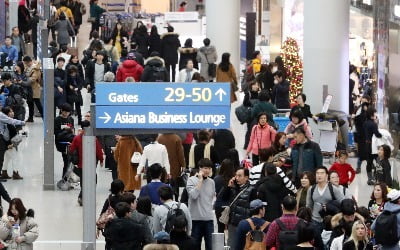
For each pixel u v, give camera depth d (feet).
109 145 99.91
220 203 75.61
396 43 120.57
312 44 121.80
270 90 131.75
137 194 97.04
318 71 121.70
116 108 59.21
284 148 89.04
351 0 158.10
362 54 156.46
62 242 82.74
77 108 128.36
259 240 66.69
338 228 67.31
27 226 71.15
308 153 84.53
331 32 121.49
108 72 124.67
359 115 106.22
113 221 65.57
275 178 75.31
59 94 126.52
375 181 91.25
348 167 85.66
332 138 112.16
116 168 99.40
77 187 102.53
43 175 107.55
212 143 96.53
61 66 127.65
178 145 88.84
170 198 70.44
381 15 125.70
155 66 120.16
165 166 86.84
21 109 121.70
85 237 62.39
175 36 153.99
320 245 65.46
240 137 124.26
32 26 163.02
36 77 132.77
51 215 92.38
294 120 95.55
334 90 122.21
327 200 74.38
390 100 120.88
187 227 69.97
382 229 69.10
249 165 87.51
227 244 73.61
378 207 75.20
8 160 104.94
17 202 70.90
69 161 100.17
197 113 58.59
